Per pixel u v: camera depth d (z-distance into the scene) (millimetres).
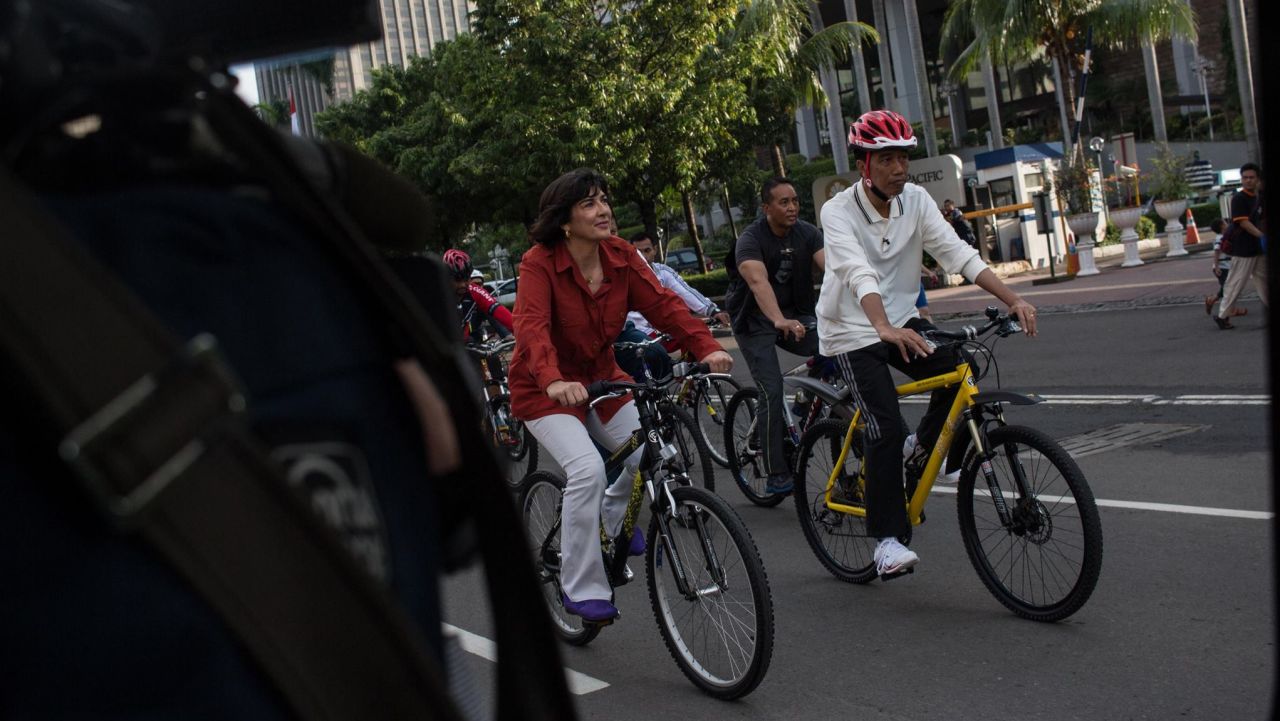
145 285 952
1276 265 1441
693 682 4359
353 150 1329
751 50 23281
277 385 1006
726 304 7266
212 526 880
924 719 3869
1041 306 18281
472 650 4660
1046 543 4582
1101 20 28484
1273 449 1462
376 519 1087
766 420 7051
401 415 1169
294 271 1057
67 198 973
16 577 862
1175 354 11227
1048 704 3881
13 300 818
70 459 816
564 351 4719
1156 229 37000
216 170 1064
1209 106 54031
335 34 1372
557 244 4594
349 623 943
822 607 5199
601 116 22172
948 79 34719
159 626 867
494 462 1240
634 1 22531
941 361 4887
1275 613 1509
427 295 1368
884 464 4918
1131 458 7309
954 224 23141
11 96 967
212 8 1342
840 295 4992
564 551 4547
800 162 47250
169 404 855
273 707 914
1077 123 28859
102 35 1053
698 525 4242
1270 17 1418
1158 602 4715
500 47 22984
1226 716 3658
